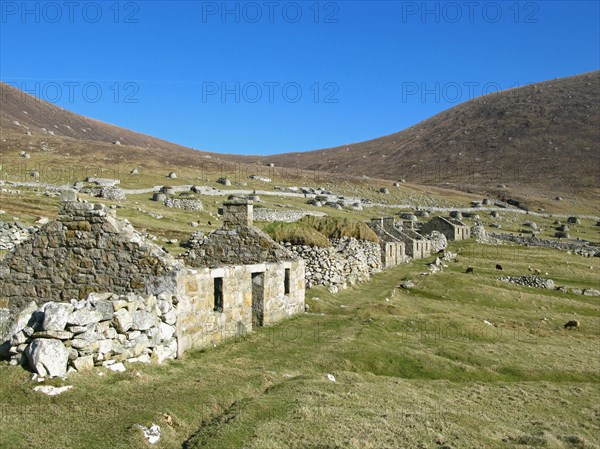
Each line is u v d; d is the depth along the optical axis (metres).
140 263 17.67
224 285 19.31
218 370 15.25
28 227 36.22
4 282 19.14
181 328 16.41
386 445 11.55
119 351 13.52
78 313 12.62
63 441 9.69
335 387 15.34
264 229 36.56
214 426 11.33
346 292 37.16
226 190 111.88
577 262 70.25
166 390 12.70
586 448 13.59
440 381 18.98
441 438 12.45
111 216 18.59
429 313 33.03
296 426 11.78
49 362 11.83
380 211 123.19
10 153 139.62
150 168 140.25
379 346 21.25
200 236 46.44
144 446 10.02
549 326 36.78
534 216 149.00
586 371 22.64
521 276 54.56
